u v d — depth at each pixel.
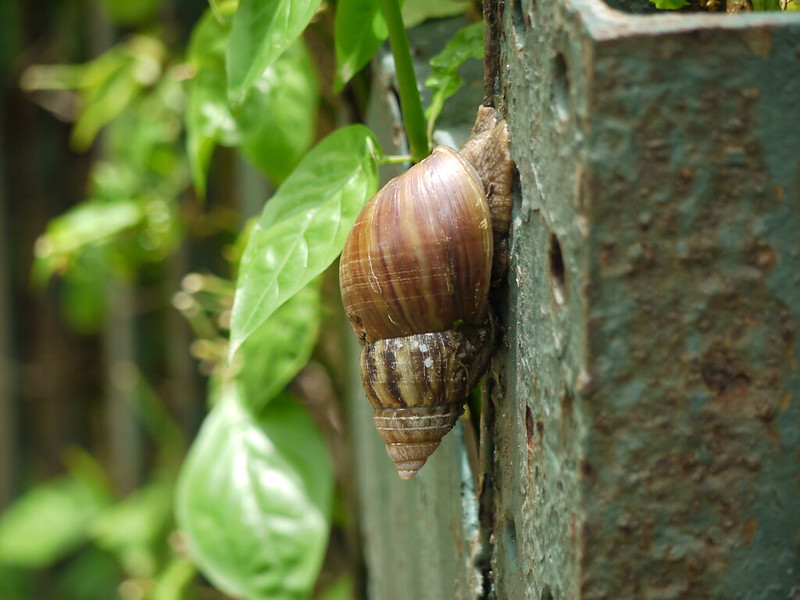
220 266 1.00
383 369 0.44
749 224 0.39
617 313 0.39
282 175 0.61
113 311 1.23
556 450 0.41
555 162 0.40
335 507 0.80
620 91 0.39
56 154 1.44
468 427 0.50
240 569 0.62
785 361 0.39
